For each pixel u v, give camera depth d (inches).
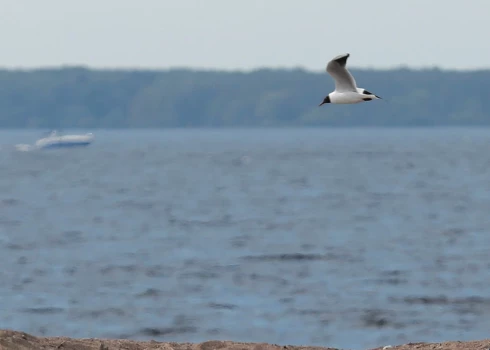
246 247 2442.2
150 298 1658.5
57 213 3528.5
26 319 1481.3
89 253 2345.0
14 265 2113.7
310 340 1320.1
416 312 1512.1
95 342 805.9
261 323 1439.5
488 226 2898.6
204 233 2807.6
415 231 2790.4
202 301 1615.4
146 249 2425.0
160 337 1349.7
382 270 1989.4
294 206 3727.9
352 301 1616.6
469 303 1589.6
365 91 1018.1
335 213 3420.3
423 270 1982.0
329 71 1021.8
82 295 1691.7
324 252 2308.1
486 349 777.6
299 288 1759.4
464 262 2097.7
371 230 2842.0
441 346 809.5
